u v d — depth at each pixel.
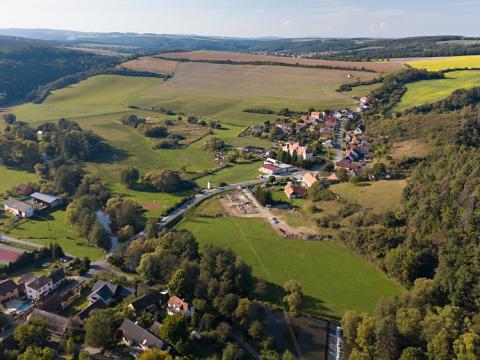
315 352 90.81
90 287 111.00
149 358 76.50
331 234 138.88
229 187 186.50
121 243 134.25
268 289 111.62
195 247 121.69
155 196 178.25
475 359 75.75
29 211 156.88
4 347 83.56
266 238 139.12
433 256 115.88
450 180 135.50
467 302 98.56
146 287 106.50
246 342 92.88
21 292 108.50
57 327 90.88
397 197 151.88
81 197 159.50
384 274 119.06
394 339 85.69
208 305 100.44
